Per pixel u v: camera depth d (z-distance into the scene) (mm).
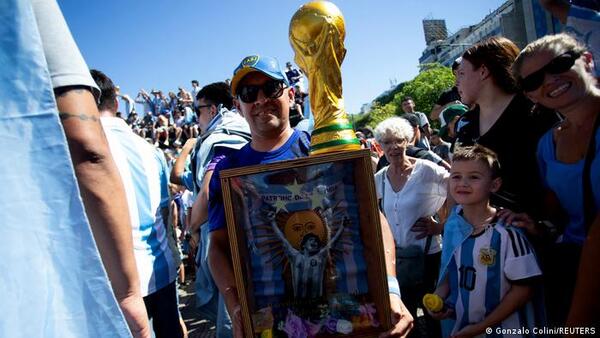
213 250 1594
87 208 987
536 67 1452
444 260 1842
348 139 1329
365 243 1299
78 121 965
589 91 1439
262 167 1225
